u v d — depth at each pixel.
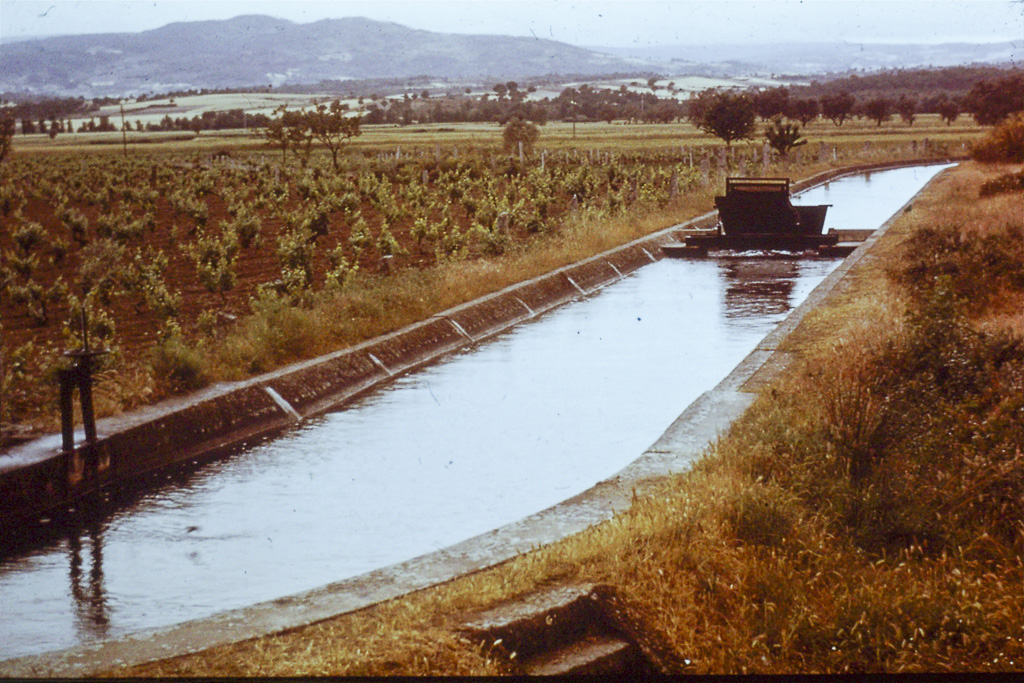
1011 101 92.56
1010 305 14.36
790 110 139.75
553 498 9.02
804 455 7.91
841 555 6.36
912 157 69.50
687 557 6.16
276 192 39.59
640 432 11.09
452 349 16.00
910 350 9.51
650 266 25.62
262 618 5.72
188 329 15.64
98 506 9.09
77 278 21.09
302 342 14.05
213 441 11.02
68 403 9.42
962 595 5.79
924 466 7.61
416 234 26.64
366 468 10.06
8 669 5.09
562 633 5.55
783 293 20.77
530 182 46.34
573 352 15.55
